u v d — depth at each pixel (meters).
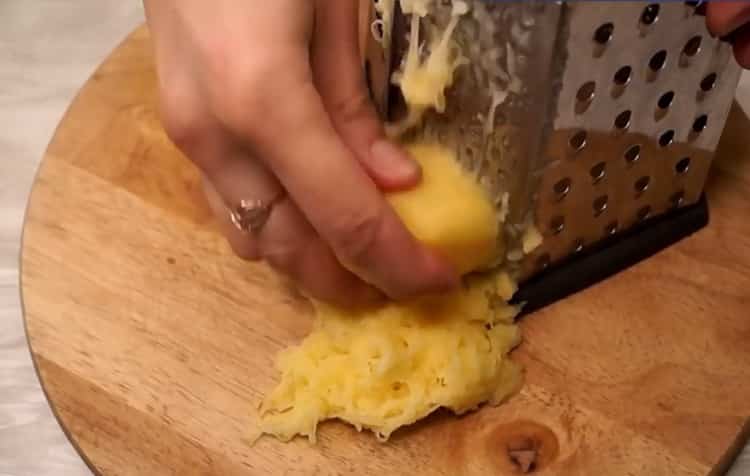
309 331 0.37
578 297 0.38
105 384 0.36
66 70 0.48
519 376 0.36
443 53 0.33
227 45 0.30
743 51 0.32
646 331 0.37
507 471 0.34
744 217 0.40
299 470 0.34
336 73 0.34
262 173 0.32
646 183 0.36
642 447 0.34
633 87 0.33
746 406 0.35
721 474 0.35
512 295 0.36
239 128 0.30
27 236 0.39
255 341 0.37
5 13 0.49
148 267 0.39
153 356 0.36
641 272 0.38
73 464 0.37
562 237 0.36
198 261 0.39
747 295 0.38
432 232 0.34
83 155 0.42
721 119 0.36
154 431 0.35
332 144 0.30
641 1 0.30
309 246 0.34
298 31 0.31
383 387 0.34
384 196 0.33
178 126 0.32
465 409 0.35
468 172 0.35
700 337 0.37
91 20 0.49
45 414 0.38
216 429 0.35
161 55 0.33
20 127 0.46
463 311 0.36
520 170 0.33
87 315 0.37
